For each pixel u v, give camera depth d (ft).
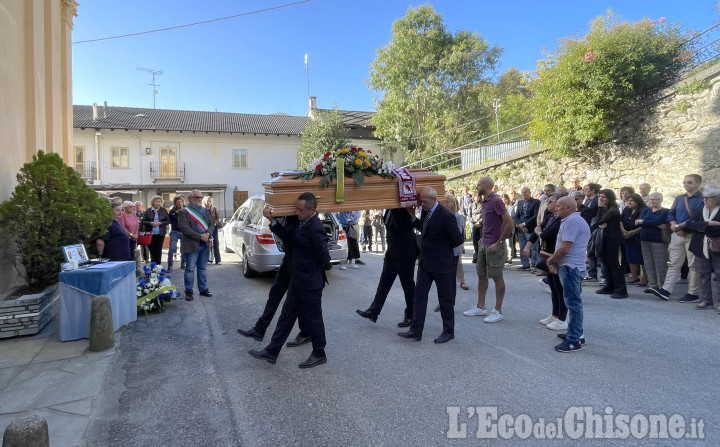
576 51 37.22
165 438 10.50
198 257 24.90
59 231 20.07
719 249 19.94
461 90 90.84
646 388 12.52
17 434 7.70
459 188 55.01
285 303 14.98
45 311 19.12
